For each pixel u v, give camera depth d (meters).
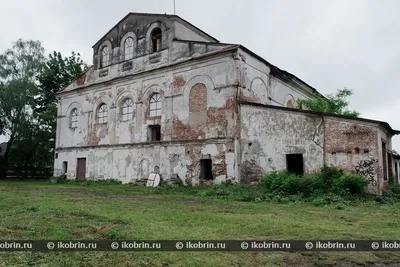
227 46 18.52
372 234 7.08
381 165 14.89
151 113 21.61
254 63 19.52
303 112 16.27
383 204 12.49
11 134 33.09
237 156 17.25
